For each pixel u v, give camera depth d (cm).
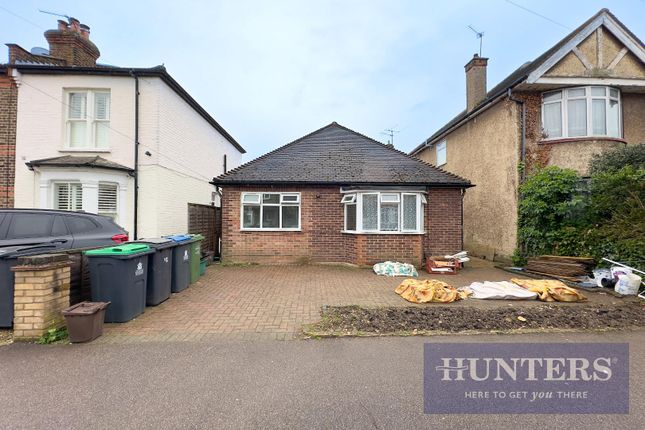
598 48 1118
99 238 616
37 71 1062
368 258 1077
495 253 1252
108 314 512
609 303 642
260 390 321
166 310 586
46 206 1007
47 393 313
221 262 1142
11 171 1048
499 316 544
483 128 1353
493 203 1273
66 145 1082
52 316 450
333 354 405
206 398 307
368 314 552
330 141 1338
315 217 1152
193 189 1387
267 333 476
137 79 1088
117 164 1053
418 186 1100
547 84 1108
